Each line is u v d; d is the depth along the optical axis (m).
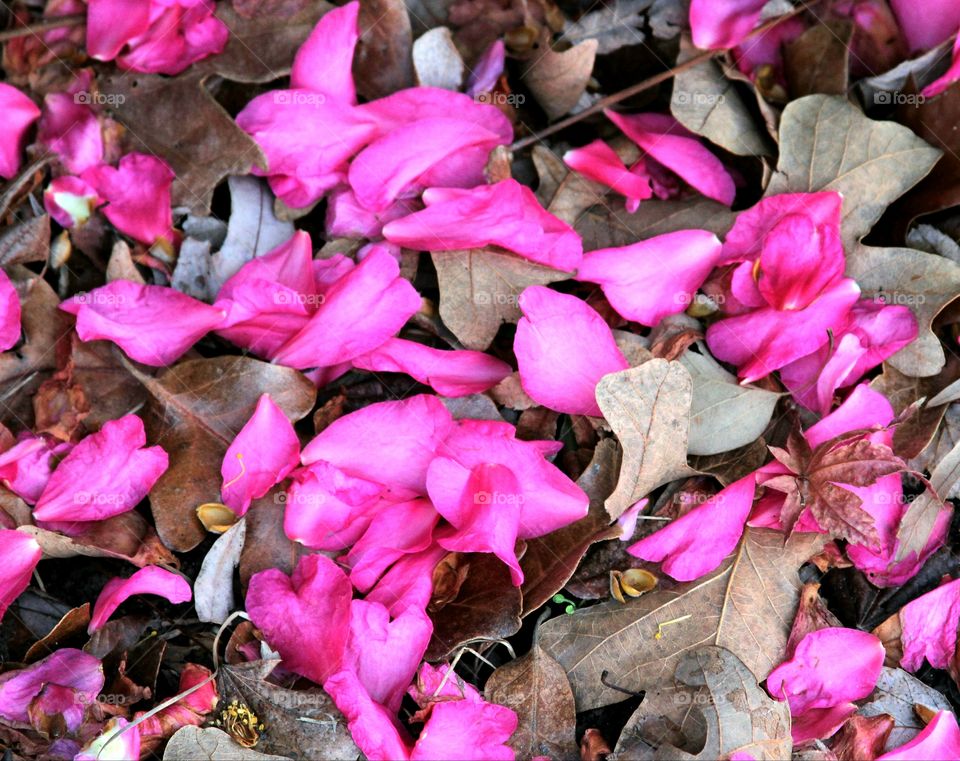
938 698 0.92
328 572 0.89
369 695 0.88
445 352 0.91
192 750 0.88
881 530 0.92
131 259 0.92
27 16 0.94
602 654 0.91
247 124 0.92
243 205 0.93
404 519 0.90
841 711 0.91
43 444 0.91
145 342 0.91
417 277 0.93
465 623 0.89
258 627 0.90
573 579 0.91
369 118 0.93
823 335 0.92
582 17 0.95
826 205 0.92
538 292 0.90
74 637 0.90
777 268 0.92
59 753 0.89
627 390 0.89
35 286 0.92
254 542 0.90
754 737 0.89
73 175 0.93
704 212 0.94
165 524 0.90
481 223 0.91
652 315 0.92
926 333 0.93
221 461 0.91
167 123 0.93
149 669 0.90
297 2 0.94
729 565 0.91
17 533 0.89
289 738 0.89
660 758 0.89
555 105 0.95
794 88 0.95
